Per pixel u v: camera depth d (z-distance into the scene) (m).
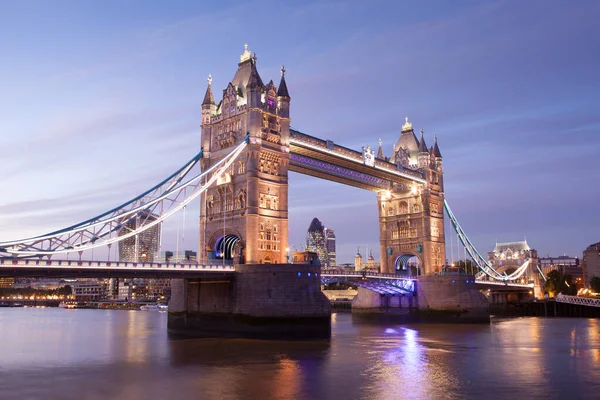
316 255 90.50
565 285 199.62
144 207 79.12
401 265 138.75
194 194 84.69
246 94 92.62
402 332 97.44
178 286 90.62
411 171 129.75
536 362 59.69
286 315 76.75
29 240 65.75
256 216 86.44
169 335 88.00
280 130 93.69
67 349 71.00
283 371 52.31
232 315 80.31
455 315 119.75
